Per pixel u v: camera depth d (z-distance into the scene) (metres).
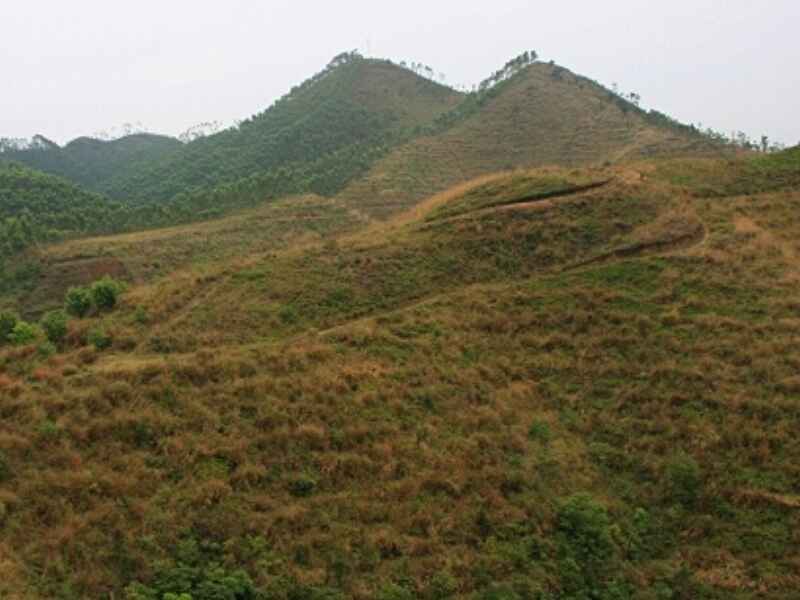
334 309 29.58
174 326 27.64
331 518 18.03
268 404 21.27
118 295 31.00
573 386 25.33
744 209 35.75
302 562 16.75
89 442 19.12
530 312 28.92
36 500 17.02
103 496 17.47
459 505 19.17
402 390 23.41
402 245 34.03
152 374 21.98
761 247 31.48
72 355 24.94
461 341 27.14
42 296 60.72
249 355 24.06
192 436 19.69
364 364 24.38
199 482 18.30
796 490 19.47
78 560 15.76
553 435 22.86
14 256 65.75
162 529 16.75
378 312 29.67
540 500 19.78
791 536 18.22
